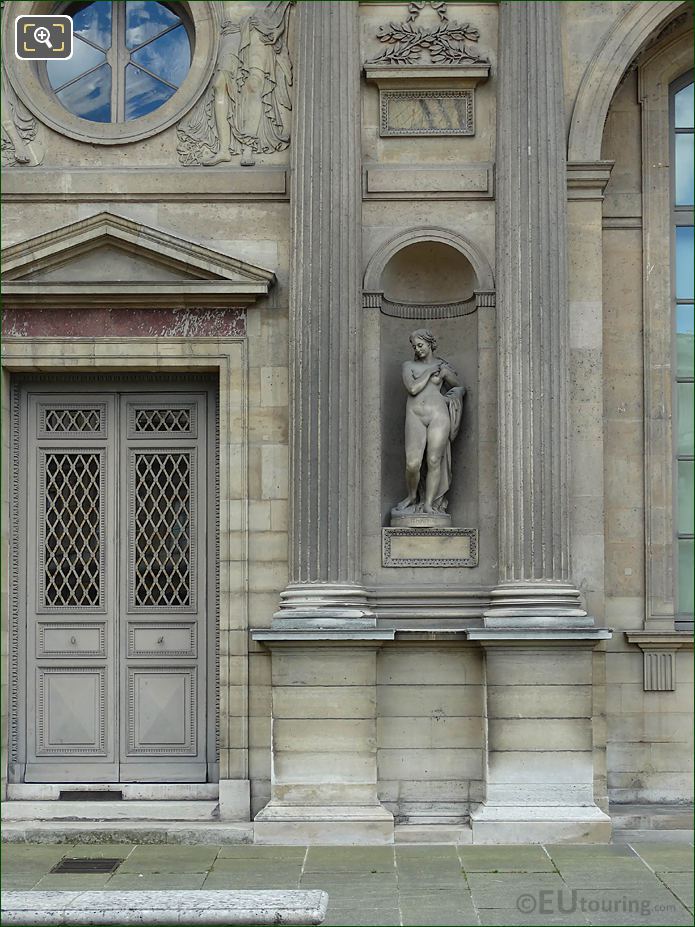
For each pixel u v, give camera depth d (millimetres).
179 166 13141
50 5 13586
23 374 13336
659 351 13562
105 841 12203
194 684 13172
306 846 12016
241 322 12969
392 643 12469
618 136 13820
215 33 13305
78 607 13281
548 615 12195
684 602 13625
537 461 12484
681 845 11984
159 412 13398
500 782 12172
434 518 12758
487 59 13055
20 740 13195
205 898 10078
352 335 12656
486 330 12891
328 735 12234
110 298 12883
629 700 13258
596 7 13141
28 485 13352
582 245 12930
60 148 13188
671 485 13484
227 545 12797
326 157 12766
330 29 12930
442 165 13023
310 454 12523
